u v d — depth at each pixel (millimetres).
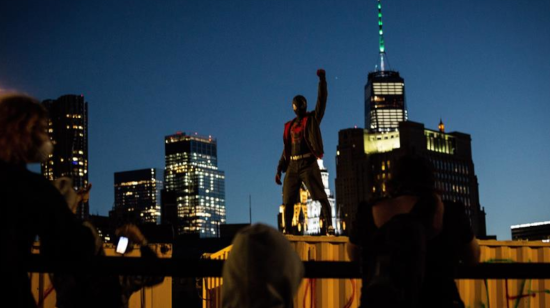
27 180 3564
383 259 3756
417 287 3789
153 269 4262
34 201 3527
